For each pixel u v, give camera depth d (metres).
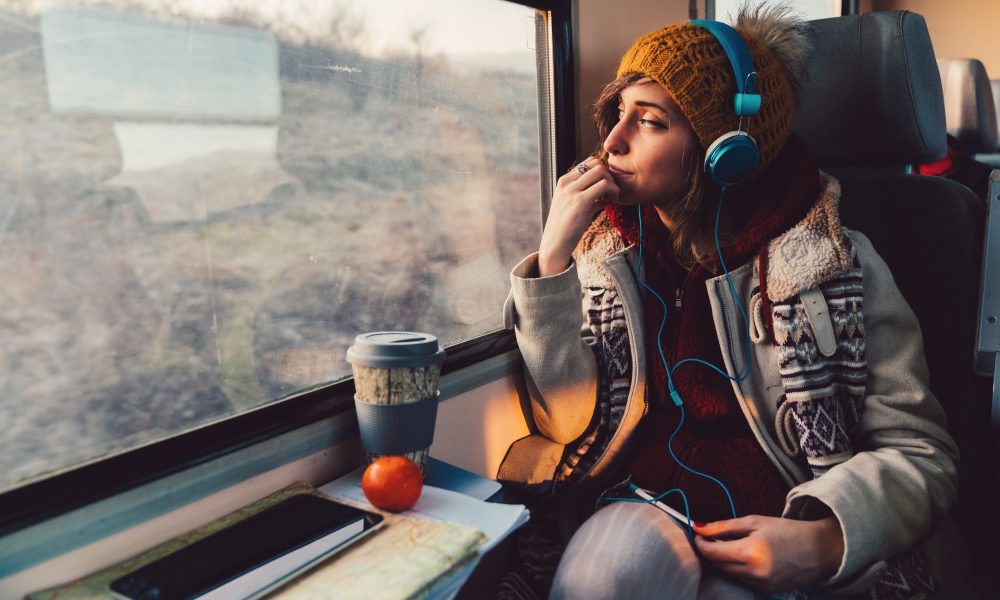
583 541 0.97
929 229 1.23
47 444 0.77
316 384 1.02
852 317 1.03
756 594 0.97
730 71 1.01
